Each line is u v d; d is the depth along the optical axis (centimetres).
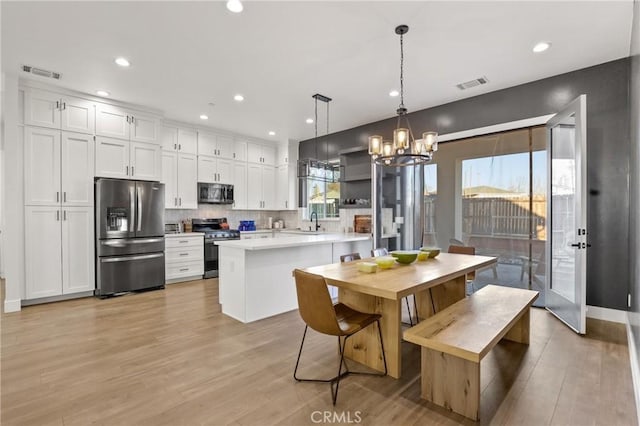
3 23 260
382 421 179
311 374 231
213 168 597
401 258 287
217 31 273
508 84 382
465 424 176
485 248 453
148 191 470
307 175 491
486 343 177
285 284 381
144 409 188
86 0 232
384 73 354
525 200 417
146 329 317
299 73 355
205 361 249
